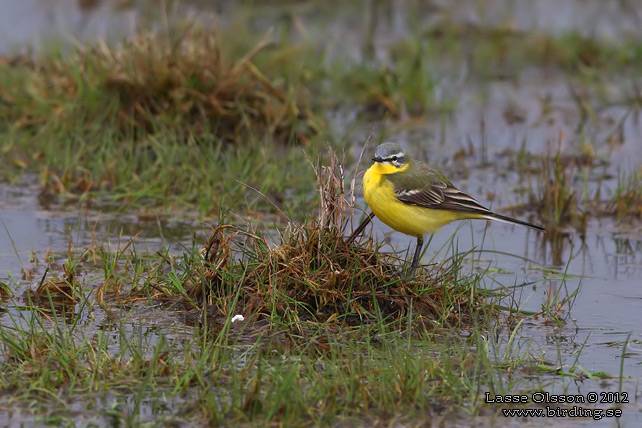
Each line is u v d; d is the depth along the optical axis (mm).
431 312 11750
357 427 9008
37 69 19094
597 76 23328
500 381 9758
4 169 16953
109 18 24453
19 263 13164
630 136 19969
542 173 17234
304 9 25594
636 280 13266
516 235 15219
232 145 17750
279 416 9094
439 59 23859
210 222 14961
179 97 17484
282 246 11891
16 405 9266
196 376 9727
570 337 11297
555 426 9188
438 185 12445
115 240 14141
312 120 18578
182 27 21188
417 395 9438
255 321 11297
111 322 11289
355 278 11727
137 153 16922
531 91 22453
